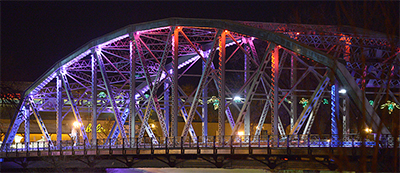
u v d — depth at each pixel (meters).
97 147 40.56
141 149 39.47
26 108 61.25
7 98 31.14
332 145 33.34
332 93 41.81
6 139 59.66
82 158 41.00
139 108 48.91
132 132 47.78
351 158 31.92
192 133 47.53
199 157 37.62
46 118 78.94
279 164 35.56
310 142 36.69
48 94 63.44
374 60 46.88
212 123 81.56
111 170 46.78
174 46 47.31
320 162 33.81
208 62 47.06
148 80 48.06
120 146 46.09
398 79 42.25
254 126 70.19
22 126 76.81
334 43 47.19
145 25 47.97
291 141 37.25
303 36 48.00
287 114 68.75
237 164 37.34
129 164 40.12
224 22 46.62
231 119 53.53
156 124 78.94
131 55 49.06
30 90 60.09
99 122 78.75
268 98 48.25
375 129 34.81
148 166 39.94
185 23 46.88
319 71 57.53
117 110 51.81
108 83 52.47
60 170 41.84
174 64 47.00
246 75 53.19
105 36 51.16
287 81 58.72
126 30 49.06
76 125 64.00
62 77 57.09
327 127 63.25
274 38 45.44
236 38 53.47
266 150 36.44
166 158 39.56
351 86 39.69
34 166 42.84
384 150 28.09
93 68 53.56
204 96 53.53
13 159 43.66
